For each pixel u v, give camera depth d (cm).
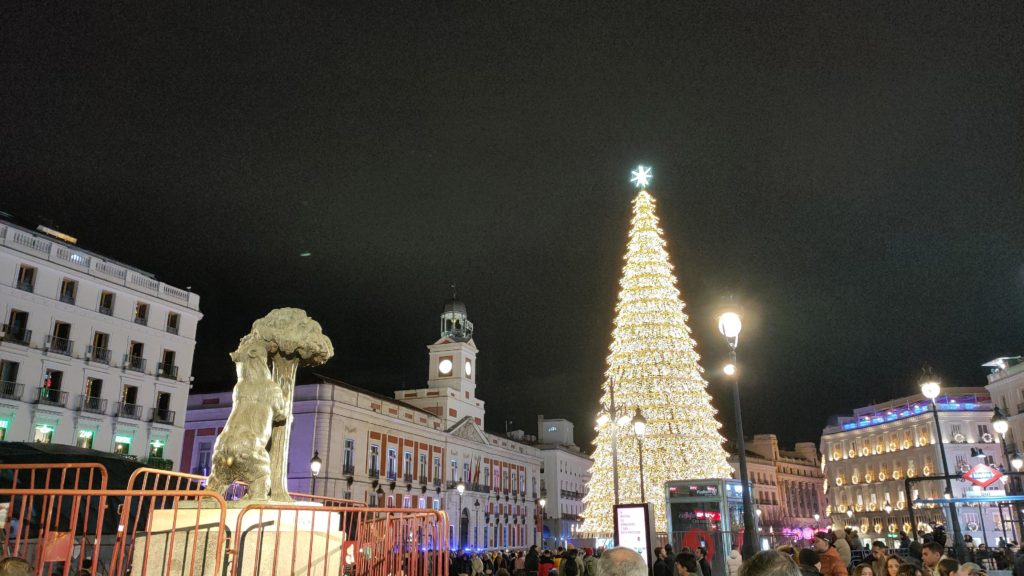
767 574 307
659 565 1478
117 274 4209
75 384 3866
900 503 7488
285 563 698
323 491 4897
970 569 763
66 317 3881
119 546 753
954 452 6981
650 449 3192
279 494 799
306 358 863
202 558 677
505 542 7550
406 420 6044
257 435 770
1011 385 5516
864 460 8144
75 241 4309
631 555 406
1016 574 1050
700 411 3266
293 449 5031
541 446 9400
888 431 7831
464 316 7775
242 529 684
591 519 3297
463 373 7300
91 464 714
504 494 7656
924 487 7175
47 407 3681
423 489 6106
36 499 1277
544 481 9056
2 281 3597
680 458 3166
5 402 3516
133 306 4266
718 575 2381
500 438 7812
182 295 4612
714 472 3212
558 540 8725
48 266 3812
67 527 1270
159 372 4331
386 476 5612
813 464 11250
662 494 3120
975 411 7138
